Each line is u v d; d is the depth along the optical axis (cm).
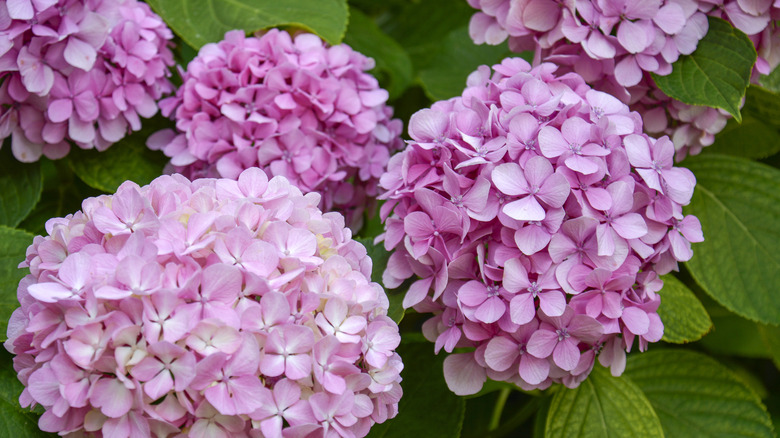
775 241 95
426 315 100
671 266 85
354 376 77
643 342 84
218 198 81
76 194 97
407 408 91
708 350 108
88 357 74
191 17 96
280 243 78
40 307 77
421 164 84
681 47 90
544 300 81
